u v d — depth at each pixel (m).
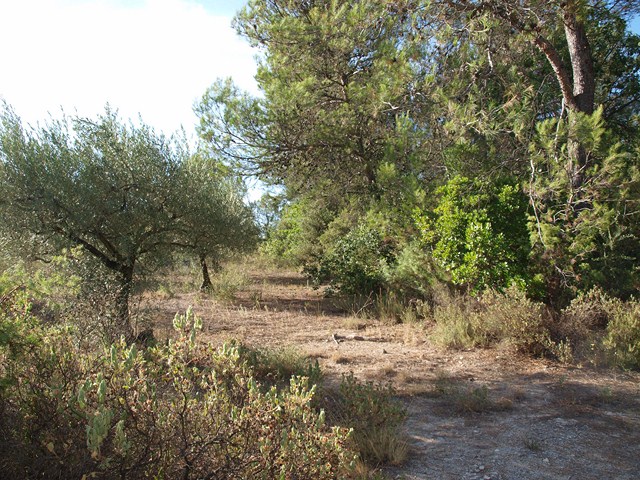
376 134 13.75
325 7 13.24
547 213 8.35
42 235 8.03
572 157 8.84
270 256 22.61
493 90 12.18
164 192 8.89
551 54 9.64
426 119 12.19
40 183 7.83
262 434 2.96
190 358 3.42
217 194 10.71
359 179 14.91
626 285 8.73
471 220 8.98
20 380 3.23
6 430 2.85
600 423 4.88
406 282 10.88
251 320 10.43
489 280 8.66
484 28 9.90
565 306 8.35
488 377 6.34
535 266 8.53
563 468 3.97
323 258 15.03
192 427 2.89
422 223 9.88
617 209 8.36
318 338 8.75
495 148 10.36
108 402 2.85
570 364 6.70
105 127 8.64
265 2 14.10
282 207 19.55
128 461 2.69
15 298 3.67
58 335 3.68
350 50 12.87
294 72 13.50
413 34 10.90
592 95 9.83
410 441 4.51
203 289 14.55
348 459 3.17
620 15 11.23
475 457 4.18
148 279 9.18
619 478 3.81
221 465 2.77
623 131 13.83
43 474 2.67
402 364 6.97
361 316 10.65
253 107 13.05
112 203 8.21
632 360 6.53
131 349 3.02
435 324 9.26
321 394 5.32
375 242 12.39
